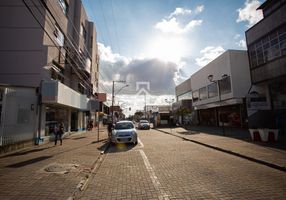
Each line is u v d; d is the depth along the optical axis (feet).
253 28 71.15
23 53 51.75
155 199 15.81
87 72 84.89
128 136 47.67
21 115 42.16
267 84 70.38
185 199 15.66
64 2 68.18
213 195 16.34
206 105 116.57
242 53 93.40
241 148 37.99
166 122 143.23
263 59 66.74
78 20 83.82
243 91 90.43
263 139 45.91
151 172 23.67
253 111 61.52
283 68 58.59
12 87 40.06
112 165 27.84
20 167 25.63
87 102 86.58
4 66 51.19
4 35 52.26
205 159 30.73
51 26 56.95
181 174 22.59
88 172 23.70
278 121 61.72
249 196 16.02
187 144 49.03
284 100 63.98
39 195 16.58
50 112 56.75
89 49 107.55
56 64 60.75
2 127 36.40
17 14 52.85
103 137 67.67
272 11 62.34
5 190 17.63
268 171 23.59
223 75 96.73
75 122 84.02
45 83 48.65
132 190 17.88
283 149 35.76
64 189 17.93
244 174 22.34
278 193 16.60
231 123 99.04
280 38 59.67
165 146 45.68
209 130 88.69
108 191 17.74
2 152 35.65
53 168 25.08
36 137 47.24
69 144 49.39
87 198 16.26
